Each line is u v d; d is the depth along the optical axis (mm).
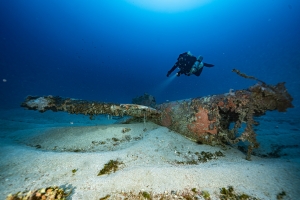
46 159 2891
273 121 7336
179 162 3160
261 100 3293
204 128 3938
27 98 4086
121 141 4074
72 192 2215
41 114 8477
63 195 2156
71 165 2771
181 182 2471
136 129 4680
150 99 6055
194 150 3707
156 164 2961
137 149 3393
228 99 3670
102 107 4156
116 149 3570
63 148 3727
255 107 3391
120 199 2156
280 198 2266
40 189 2242
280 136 5039
